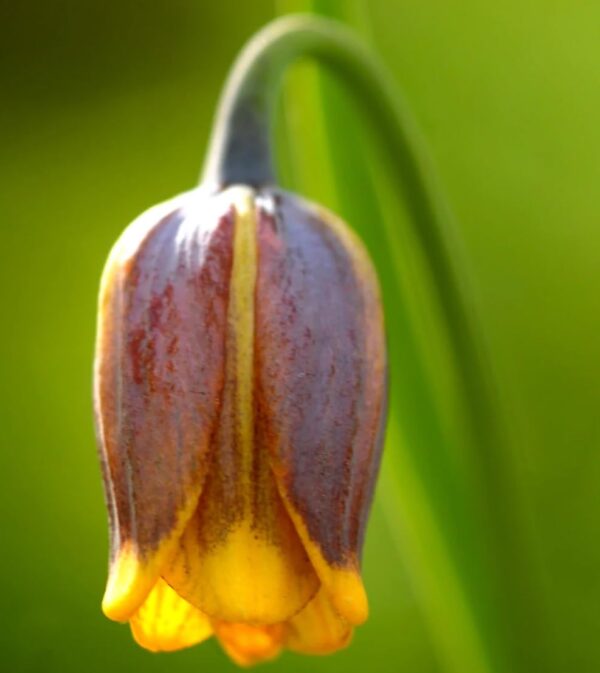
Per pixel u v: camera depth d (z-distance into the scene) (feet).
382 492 0.68
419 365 0.64
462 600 0.64
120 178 1.24
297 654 0.97
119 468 0.55
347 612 0.54
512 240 1.18
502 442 0.64
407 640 0.98
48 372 1.19
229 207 0.56
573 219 1.19
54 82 1.24
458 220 1.19
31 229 1.23
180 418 0.55
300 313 0.55
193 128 1.24
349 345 0.55
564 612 1.01
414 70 1.24
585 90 1.21
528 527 0.64
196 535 0.55
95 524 1.13
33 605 1.08
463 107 1.23
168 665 0.99
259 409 0.55
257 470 0.55
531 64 1.22
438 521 0.64
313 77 0.63
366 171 0.63
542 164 1.20
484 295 1.16
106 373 0.56
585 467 1.10
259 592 0.54
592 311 1.15
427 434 0.64
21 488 1.15
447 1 1.24
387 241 0.63
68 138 1.24
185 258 0.55
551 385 1.13
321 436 0.55
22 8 1.23
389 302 0.63
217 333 0.55
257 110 0.58
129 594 0.54
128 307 0.55
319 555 0.54
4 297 1.20
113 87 1.24
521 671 0.64
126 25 1.24
